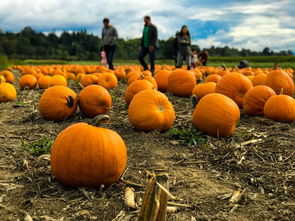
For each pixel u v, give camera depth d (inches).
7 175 43.7
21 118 78.6
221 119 59.1
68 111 73.5
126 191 37.7
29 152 51.8
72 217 33.1
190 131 61.7
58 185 40.2
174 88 107.4
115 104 94.3
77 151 37.9
